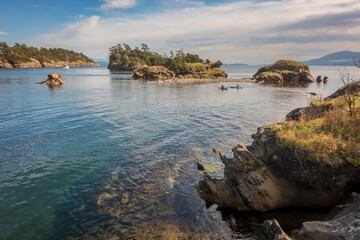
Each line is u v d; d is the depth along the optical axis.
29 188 11.91
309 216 9.06
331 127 10.35
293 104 40.41
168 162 15.29
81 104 37.75
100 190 11.81
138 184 12.44
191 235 8.55
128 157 16.09
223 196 10.74
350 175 8.75
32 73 132.00
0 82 74.06
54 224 9.23
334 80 112.38
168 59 174.88
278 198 9.76
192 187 12.18
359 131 9.77
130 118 28.11
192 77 129.25
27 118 27.05
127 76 130.75
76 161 15.32
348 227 6.55
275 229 7.41
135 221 9.40
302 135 10.09
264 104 40.22
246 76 152.25
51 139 19.64
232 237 8.40
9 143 18.42
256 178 9.87
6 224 9.19
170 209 10.23
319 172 9.16
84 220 9.47
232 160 10.78
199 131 22.53
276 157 10.12
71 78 105.25
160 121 26.72
